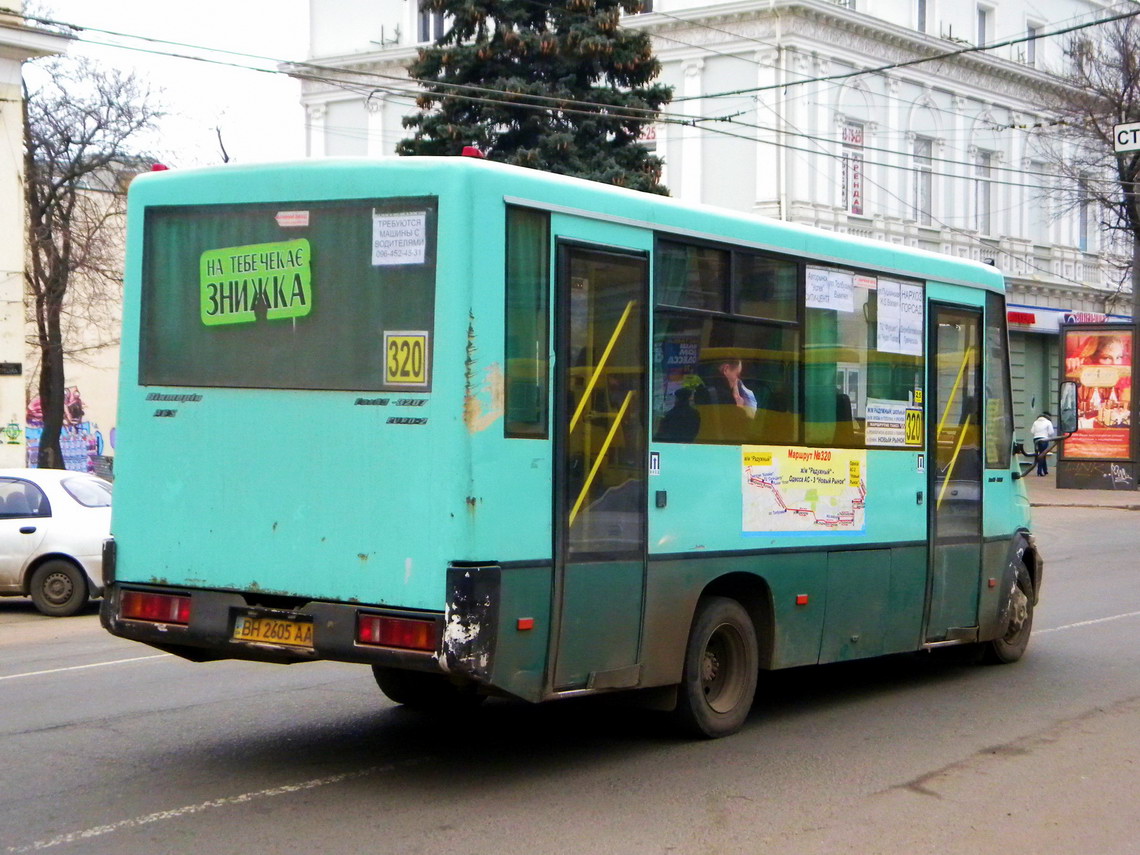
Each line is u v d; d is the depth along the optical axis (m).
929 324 9.92
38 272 31.09
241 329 7.18
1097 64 37.12
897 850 6.14
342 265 6.88
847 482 9.09
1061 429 10.91
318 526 6.86
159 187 7.48
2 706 9.15
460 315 6.52
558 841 6.16
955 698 9.75
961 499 10.26
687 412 7.79
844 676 10.67
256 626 7.04
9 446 23.11
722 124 39.06
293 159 7.07
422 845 6.06
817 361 8.83
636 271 7.44
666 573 7.62
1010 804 6.94
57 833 6.19
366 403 6.75
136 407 7.47
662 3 40.12
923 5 42.91
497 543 6.59
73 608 14.57
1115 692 9.98
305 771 7.38
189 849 5.96
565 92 27.72
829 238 8.96
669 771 7.50
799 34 38.09
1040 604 14.80
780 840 6.25
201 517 7.22
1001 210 45.88
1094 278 50.22
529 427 6.79
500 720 8.79
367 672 10.52
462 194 6.57
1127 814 6.78
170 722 8.61
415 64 28.53
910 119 42.22
